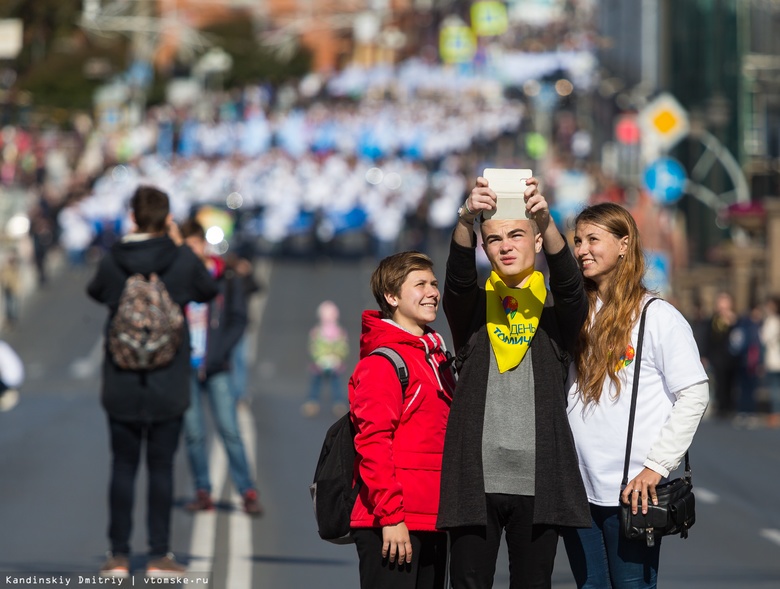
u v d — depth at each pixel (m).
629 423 14.35
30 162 144.88
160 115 169.62
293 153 153.50
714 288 83.56
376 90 182.12
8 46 73.19
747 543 27.12
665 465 14.12
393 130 152.62
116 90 194.00
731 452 42.25
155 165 128.38
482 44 166.38
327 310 53.69
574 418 14.58
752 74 114.25
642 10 131.12
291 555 24.52
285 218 124.75
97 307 99.81
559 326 14.30
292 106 178.75
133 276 21.42
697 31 119.75
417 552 14.17
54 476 33.12
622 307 14.46
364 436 13.97
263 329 92.00
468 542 13.98
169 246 21.59
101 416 47.66
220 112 175.75
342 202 124.38
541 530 14.02
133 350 21.05
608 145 134.50
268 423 47.00
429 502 14.15
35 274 109.44
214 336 27.47
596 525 14.59
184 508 29.05
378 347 14.31
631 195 96.25
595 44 144.62
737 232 95.62
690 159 115.25
